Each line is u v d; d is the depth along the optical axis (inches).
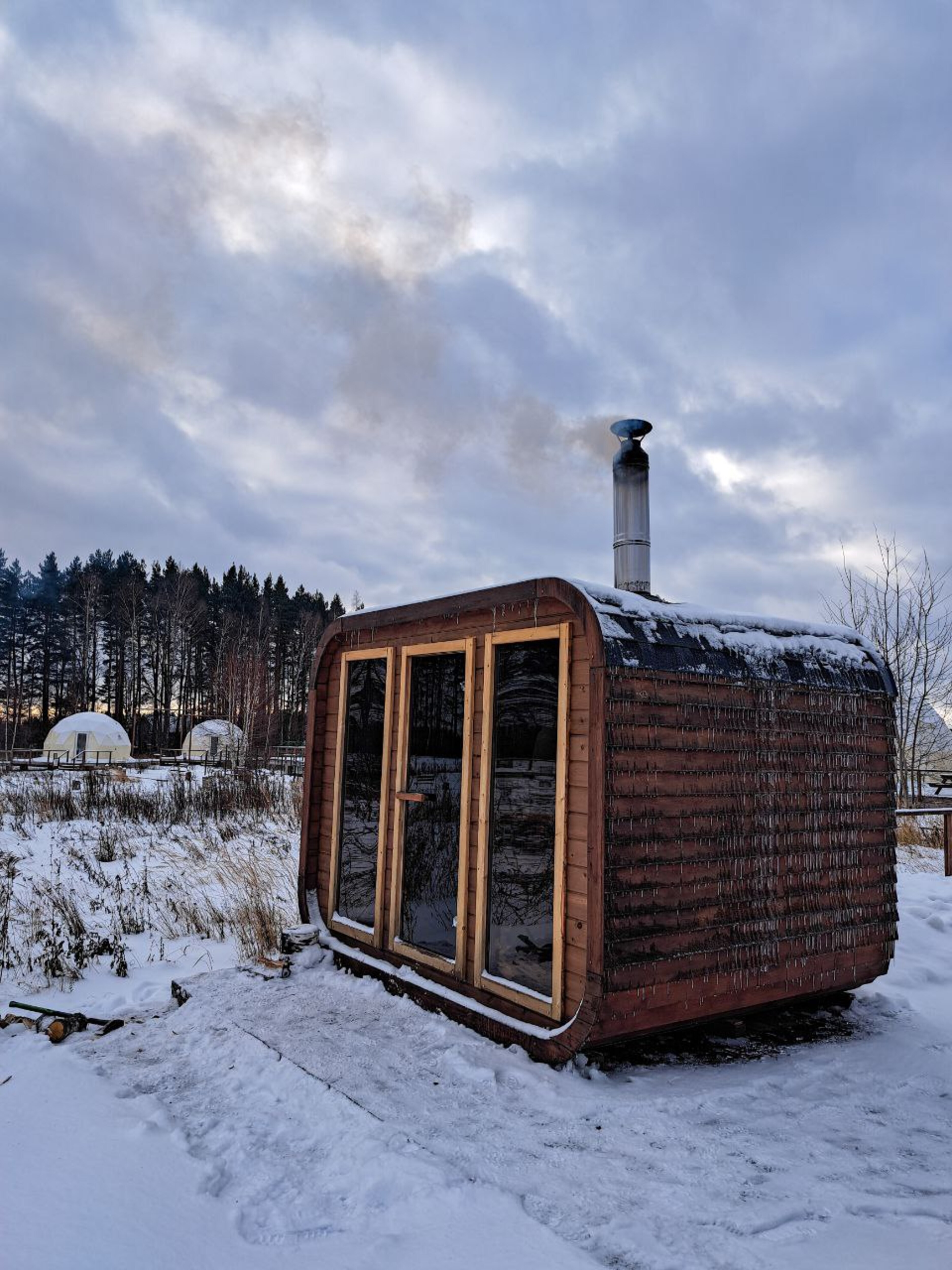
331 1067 161.3
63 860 422.9
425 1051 171.3
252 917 294.2
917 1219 109.0
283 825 569.6
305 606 3006.9
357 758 247.3
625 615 168.2
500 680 193.5
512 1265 97.7
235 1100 151.2
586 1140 132.3
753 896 177.8
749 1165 125.2
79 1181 115.0
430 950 209.3
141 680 2449.6
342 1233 106.9
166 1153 127.3
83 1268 94.4
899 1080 160.6
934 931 279.7
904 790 704.4
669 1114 143.2
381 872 225.3
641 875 159.6
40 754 1610.5
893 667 783.1
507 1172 121.6
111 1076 163.5
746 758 179.8
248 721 1578.5
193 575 2773.1
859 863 200.7
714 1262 99.1
